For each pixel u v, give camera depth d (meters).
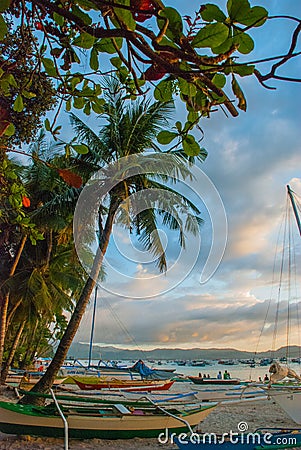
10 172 2.95
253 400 10.62
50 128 1.85
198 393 12.06
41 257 16.36
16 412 7.85
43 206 12.59
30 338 23.59
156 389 14.66
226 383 20.75
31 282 14.95
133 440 8.32
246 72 0.90
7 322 16.39
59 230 13.39
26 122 4.42
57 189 14.06
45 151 13.05
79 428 8.09
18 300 15.59
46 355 32.31
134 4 0.89
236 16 0.85
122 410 8.42
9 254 16.25
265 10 0.83
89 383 14.59
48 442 8.12
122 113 11.23
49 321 20.98
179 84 1.11
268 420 11.37
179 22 0.88
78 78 1.76
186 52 0.90
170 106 11.16
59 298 16.69
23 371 20.80
